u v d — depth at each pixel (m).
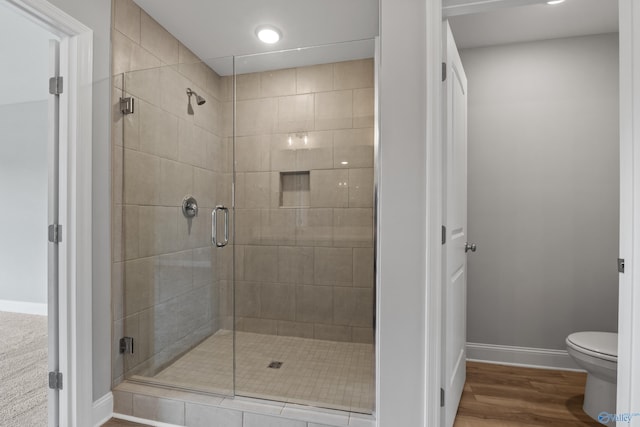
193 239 2.12
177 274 2.04
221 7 1.93
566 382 2.16
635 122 1.06
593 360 1.70
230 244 2.25
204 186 2.18
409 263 1.34
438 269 1.36
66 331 1.58
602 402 1.72
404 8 1.34
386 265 1.36
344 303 2.10
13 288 3.72
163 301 1.98
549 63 2.38
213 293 2.17
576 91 2.34
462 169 1.98
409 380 1.33
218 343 2.16
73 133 1.59
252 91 2.27
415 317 1.33
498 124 2.47
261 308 2.28
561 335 2.36
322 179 2.16
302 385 1.81
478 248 2.51
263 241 2.28
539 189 2.40
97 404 1.69
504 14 2.10
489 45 2.47
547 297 2.39
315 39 2.27
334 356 2.10
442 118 1.50
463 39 2.39
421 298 1.33
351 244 2.10
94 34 1.68
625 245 1.10
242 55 2.36
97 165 1.72
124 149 1.85
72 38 1.59
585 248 2.32
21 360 2.46
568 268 2.35
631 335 1.08
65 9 1.52
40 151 3.66
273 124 2.24
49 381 1.60
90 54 1.65
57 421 1.61
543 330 2.39
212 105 2.22
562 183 2.36
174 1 1.88
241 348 2.21
